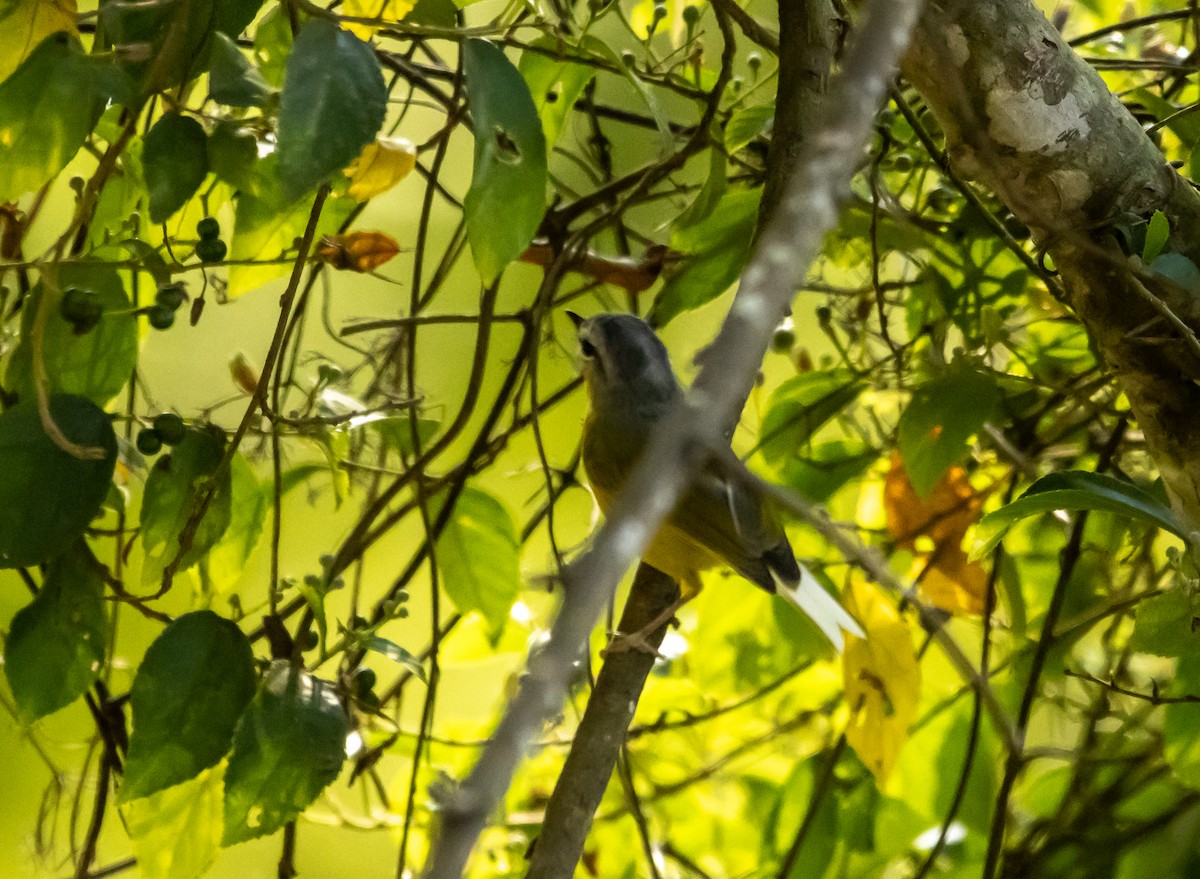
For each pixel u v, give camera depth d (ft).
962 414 21.21
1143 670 27.48
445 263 21.44
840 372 23.81
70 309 16.06
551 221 22.62
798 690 27.40
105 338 17.10
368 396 22.00
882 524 26.73
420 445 21.39
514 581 21.95
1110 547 23.75
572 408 30.19
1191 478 18.44
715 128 22.26
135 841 17.62
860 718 22.35
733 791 28.66
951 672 25.94
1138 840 24.97
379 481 23.08
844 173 6.48
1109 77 25.80
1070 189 17.26
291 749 16.17
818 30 18.17
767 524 21.42
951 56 16.33
